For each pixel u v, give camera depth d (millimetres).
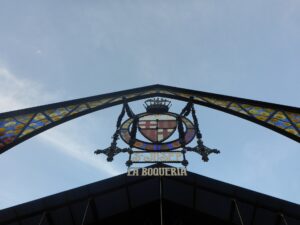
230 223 12516
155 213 13086
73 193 12008
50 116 7047
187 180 12266
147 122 7410
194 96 8633
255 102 7633
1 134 6062
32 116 6805
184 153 6477
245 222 12258
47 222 12102
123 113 7766
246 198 11820
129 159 6418
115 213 12844
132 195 12680
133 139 6863
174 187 12625
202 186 12195
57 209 11977
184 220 12898
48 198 11891
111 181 12242
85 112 7598
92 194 12109
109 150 6641
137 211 13070
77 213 12305
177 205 12992
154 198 13016
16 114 6598
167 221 13008
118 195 12492
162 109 7805
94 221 12727
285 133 6465
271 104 7344
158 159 6387
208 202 12523
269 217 11766
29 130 6422
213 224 12688
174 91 9078
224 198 12141
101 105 8008
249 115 7289
